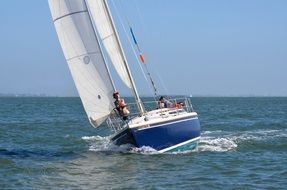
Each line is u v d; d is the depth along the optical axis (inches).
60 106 4717.0
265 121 2156.7
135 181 725.9
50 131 1692.9
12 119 2400.3
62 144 1272.1
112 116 979.9
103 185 700.7
